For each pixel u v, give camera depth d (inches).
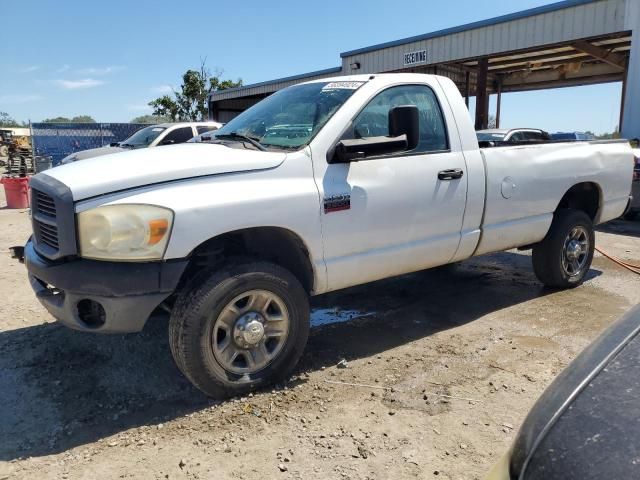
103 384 143.6
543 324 187.5
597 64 922.1
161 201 120.8
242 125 171.2
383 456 112.8
